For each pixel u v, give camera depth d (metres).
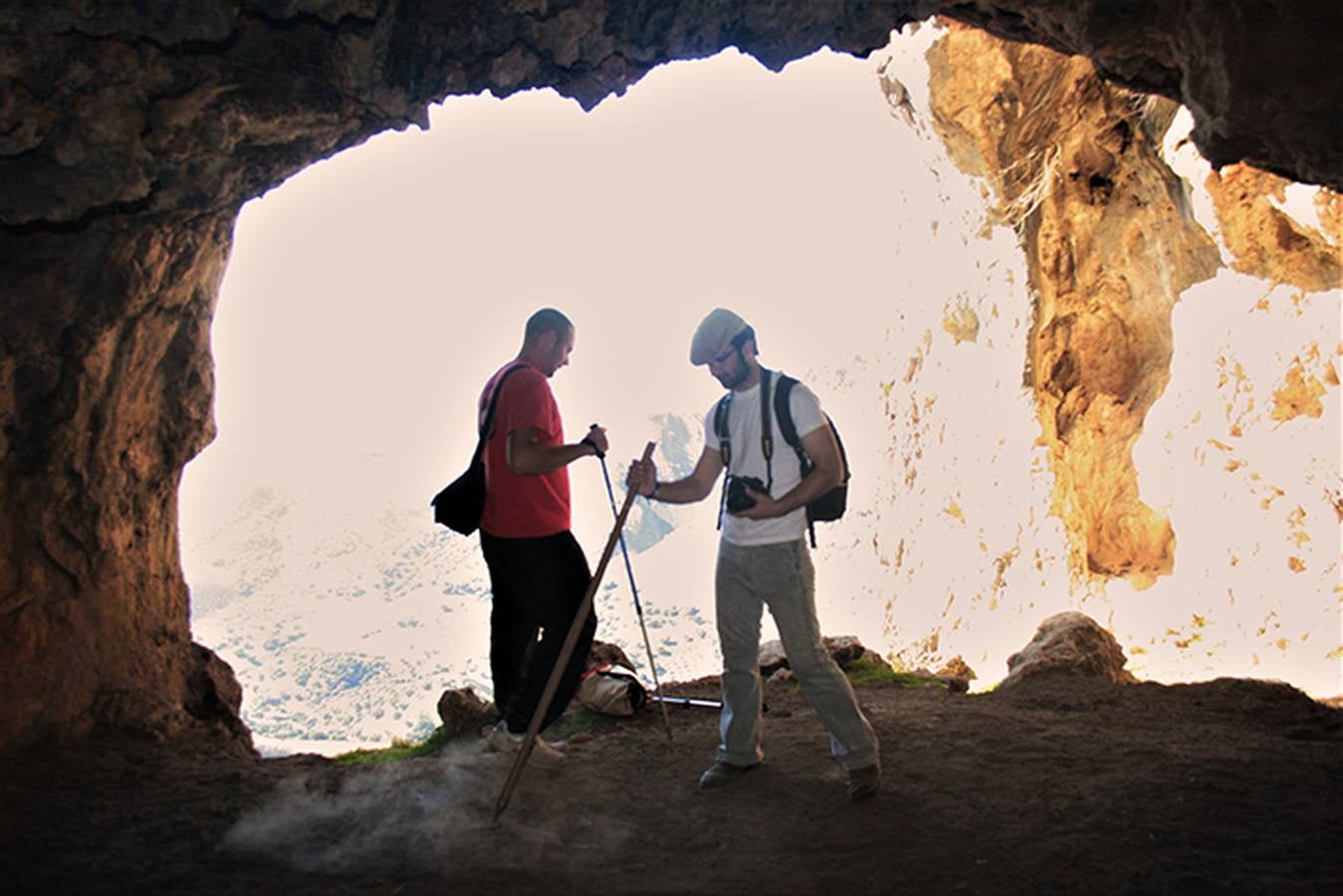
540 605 4.72
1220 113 5.66
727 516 4.38
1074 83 18.34
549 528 4.73
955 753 4.96
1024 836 3.82
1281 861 3.53
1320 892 3.25
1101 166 19.36
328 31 5.07
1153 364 21.00
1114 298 20.70
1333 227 18.73
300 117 5.36
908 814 4.09
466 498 4.76
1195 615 21.06
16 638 5.23
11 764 4.94
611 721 5.93
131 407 5.88
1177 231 19.77
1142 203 19.59
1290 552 20.52
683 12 5.44
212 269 6.14
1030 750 4.99
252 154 5.56
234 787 4.70
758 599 4.42
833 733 4.30
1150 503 21.67
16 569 5.25
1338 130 5.49
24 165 4.89
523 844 3.86
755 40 5.69
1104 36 5.77
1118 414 21.47
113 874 3.59
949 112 19.62
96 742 5.41
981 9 6.03
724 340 4.23
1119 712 5.97
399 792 4.50
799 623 4.21
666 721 5.12
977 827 3.93
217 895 3.40
